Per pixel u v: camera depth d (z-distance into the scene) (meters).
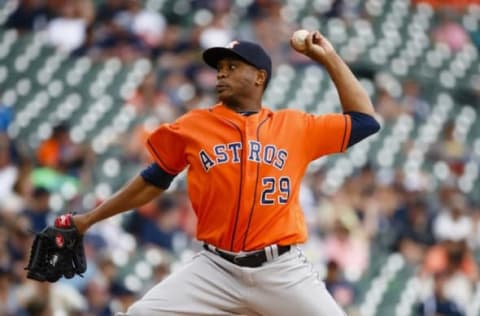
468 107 68.19
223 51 22.56
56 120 56.75
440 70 69.81
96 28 62.56
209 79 60.00
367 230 52.66
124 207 22.98
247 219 21.92
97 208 23.08
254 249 22.00
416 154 61.66
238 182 21.95
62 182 49.72
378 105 64.56
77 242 23.14
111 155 53.28
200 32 62.97
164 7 65.00
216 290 22.16
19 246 40.03
